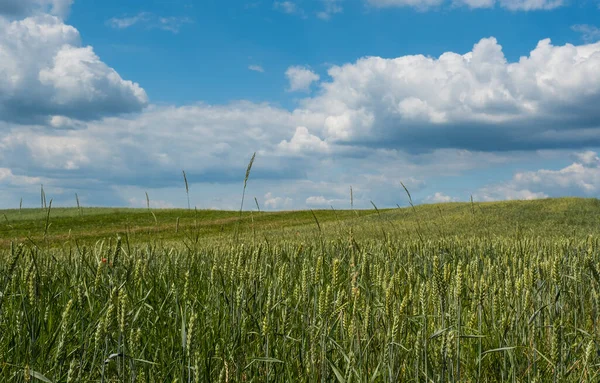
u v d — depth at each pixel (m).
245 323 3.09
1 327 3.06
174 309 3.68
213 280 3.70
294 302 3.94
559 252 5.88
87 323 3.19
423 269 5.64
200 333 2.96
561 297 4.05
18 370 2.54
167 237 19.66
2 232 33.50
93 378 2.77
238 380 2.64
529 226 25.41
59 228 46.00
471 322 3.51
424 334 2.67
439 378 2.63
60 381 2.51
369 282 3.81
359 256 3.90
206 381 2.52
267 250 4.86
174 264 5.16
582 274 4.68
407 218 38.19
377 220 35.50
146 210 66.94
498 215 33.41
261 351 3.00
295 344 3.14
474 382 3.03
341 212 67.75
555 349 2.74
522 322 3.41
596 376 2.85
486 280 4.23
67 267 4.70
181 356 2.65
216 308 3.44
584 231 20.70
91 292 3.54
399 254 6.08
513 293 3.67
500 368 3.20
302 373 2.86
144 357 2.88
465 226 25.25
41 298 3.25
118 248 3.47
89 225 49.38
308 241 9.75
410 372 2.99
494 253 7.93
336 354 2.96
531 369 3.13
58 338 2.99
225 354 2.75
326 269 5.24
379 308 3.01
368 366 2.85
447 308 3.32
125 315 2.42
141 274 3.75
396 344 2.60
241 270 3.30
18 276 3.57
